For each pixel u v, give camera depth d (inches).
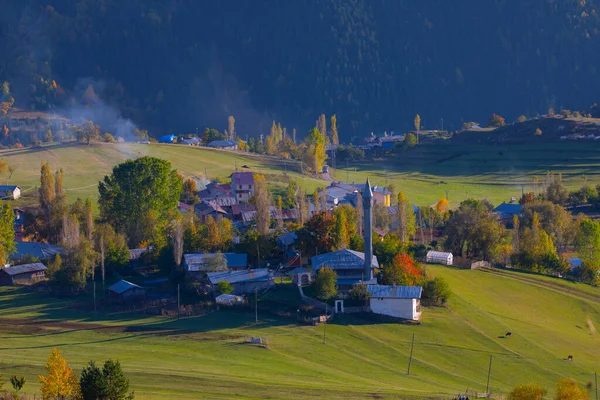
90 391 7352.4
